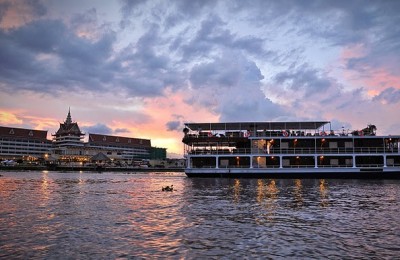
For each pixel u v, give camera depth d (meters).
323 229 19.77
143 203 30.84
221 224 21.03
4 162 173.12
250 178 70.69
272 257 14.48
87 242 16.56
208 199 34.03
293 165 71.56
